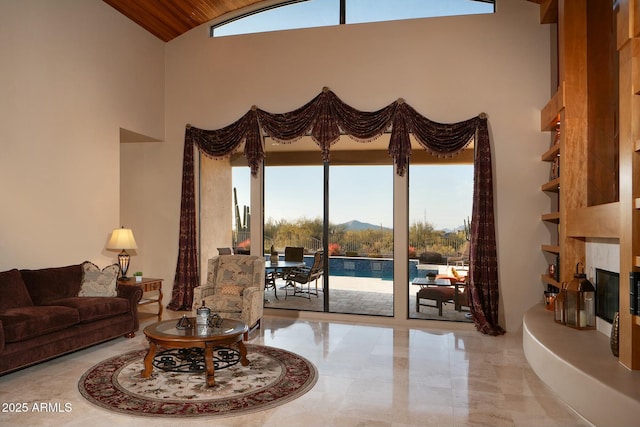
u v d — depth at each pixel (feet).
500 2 19.85
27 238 16.26
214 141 22.79
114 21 20.36
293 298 22.39
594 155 15.21
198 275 23.54
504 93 19.74
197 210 23.68
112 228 20.25
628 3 10.16
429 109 20.42
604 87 14.70
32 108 16.44
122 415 10.62
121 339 17.58
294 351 16.06
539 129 19.43
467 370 14.16
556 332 13.79
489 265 19.26
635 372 10.07
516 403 11.62
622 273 10.62
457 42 20.21
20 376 13.24
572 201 15.71
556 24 19.24
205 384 12.64
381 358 15.33
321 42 21.71
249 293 17.85
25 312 13.83
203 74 23.35
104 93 19.75
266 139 22.89
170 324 14.35
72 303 15.70
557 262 17.42
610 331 13.05
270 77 22.36
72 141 18.16
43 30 16.88
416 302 20.77
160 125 23.56
